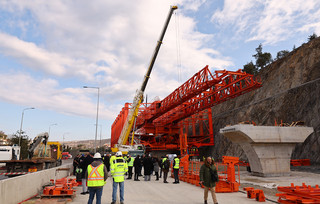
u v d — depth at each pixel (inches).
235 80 1433.3
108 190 471.5
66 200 341.1
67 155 2600.9
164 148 2154.3
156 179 654.5
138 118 2410.2
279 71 1750.7
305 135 716.0
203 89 1502.2
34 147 847.1
